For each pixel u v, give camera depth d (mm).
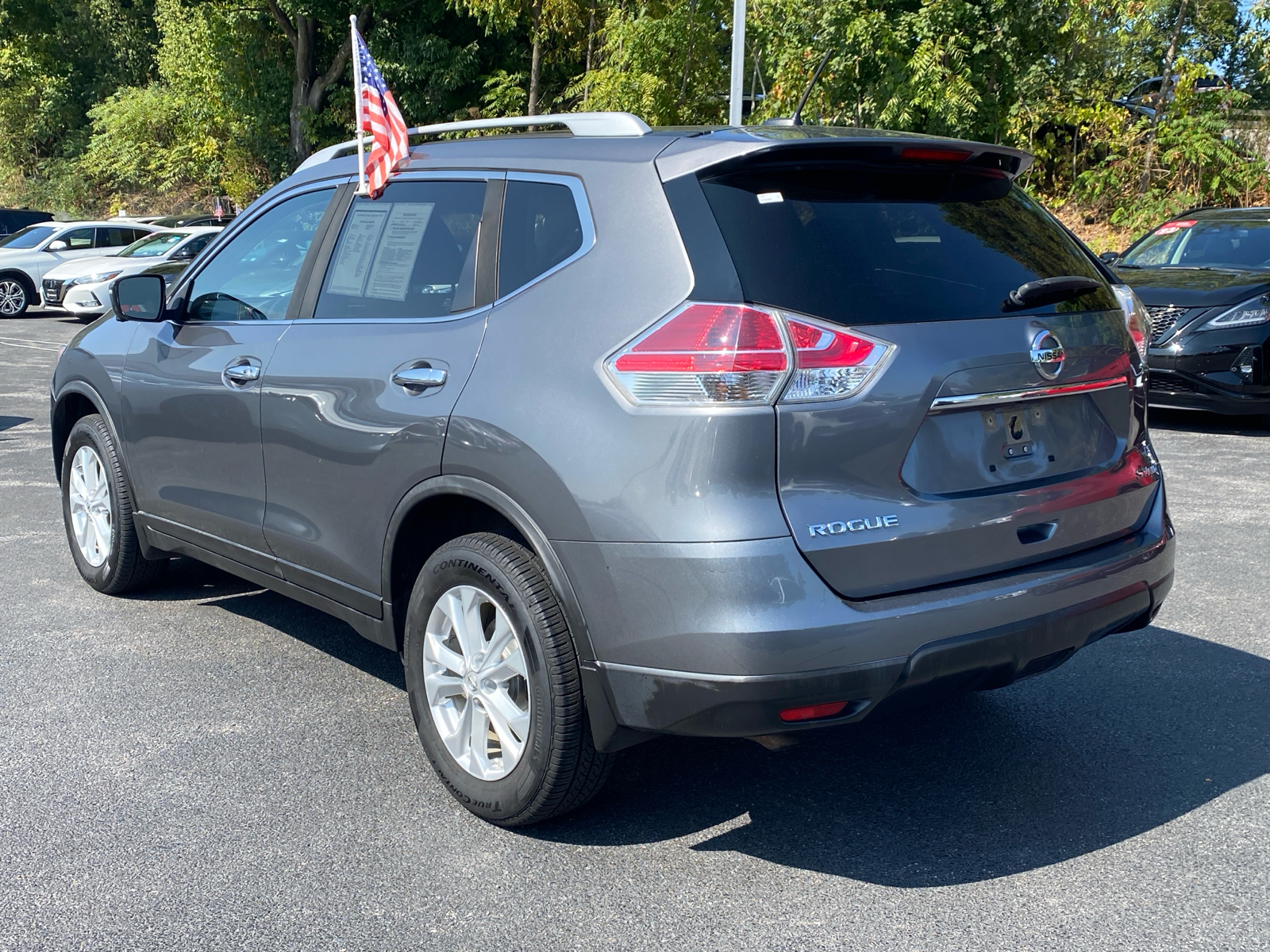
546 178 3205
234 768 3553
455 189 3484
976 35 16406
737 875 2943
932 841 3113
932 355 2797
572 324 2918
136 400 4656
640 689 2768
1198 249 10523
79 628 4848
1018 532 2965
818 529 2658
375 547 3477
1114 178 18828
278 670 4383
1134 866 2963
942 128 16391
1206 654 4480
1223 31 21109
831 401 2676
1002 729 3836
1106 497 3199
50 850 3057
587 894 2854
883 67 16266
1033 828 3174
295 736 3791
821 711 2666
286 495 3840
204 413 4195
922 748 3703
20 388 12062
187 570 5707
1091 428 3236
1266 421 9602
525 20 22969
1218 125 18125
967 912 2762
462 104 27281
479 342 3152
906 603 2725
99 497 5172
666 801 3359
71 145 42188
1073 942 2633
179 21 31609
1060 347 3049
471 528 3480
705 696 2662
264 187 32188
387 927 2709
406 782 3471
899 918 2740
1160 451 8562
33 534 6316
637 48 18859
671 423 2670
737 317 2648
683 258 2768
